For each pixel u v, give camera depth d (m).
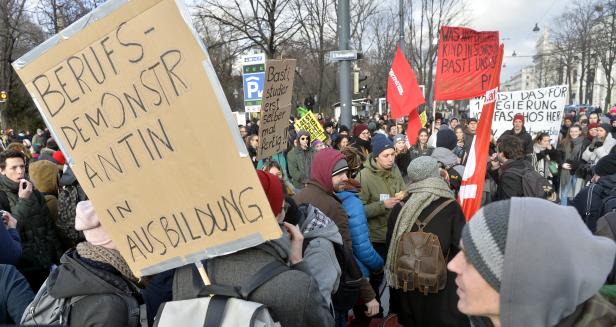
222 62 24.11
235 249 1.82
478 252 1.25
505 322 1.21
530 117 9.73
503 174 4.80
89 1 23.28
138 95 1.77
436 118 14.80
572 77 70.50
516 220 1.20
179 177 1.82
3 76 29.28
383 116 24.12
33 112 33.66
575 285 1.15
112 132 1.84
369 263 3.52
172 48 1.70
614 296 1.35
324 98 36.78
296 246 2.23
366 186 4.57
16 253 2.72
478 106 11.65
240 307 1.74
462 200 3.75
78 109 1.86
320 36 23.16
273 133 3.18
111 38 1.75
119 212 1.92
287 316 1.81
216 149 1.75
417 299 3.20
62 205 3.27
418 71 35.81
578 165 7.73
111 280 2.11
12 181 3.89
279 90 3.17
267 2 18.81
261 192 1.76
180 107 1.74
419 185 3.29
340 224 3.19
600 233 2.60
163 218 1.88
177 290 2.01
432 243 3.08
